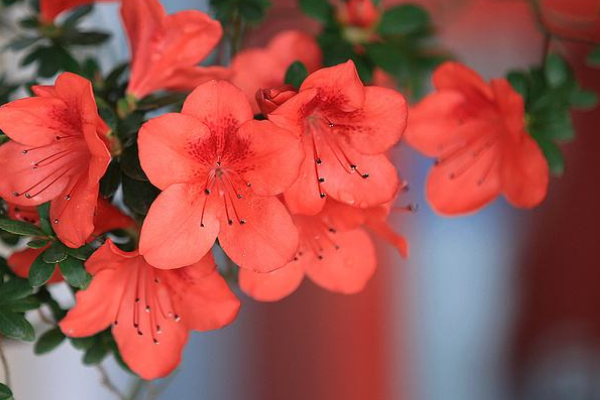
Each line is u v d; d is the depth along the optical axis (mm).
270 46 622
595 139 1021
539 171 586
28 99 528
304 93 524
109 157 516
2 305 556
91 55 677
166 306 561
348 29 660
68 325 553
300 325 1058
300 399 1058
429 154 611
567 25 669
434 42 729
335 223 566
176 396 1001
